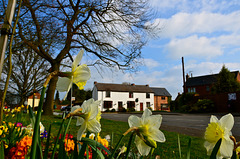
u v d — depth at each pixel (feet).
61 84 2.39
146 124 2.52
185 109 75.20
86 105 2.46
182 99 82.58
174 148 11.89
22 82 40.50
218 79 85.10
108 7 33.27
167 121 37.04
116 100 118.21
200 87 127.44
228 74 82.69
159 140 2.43
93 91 127.85
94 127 2.34
